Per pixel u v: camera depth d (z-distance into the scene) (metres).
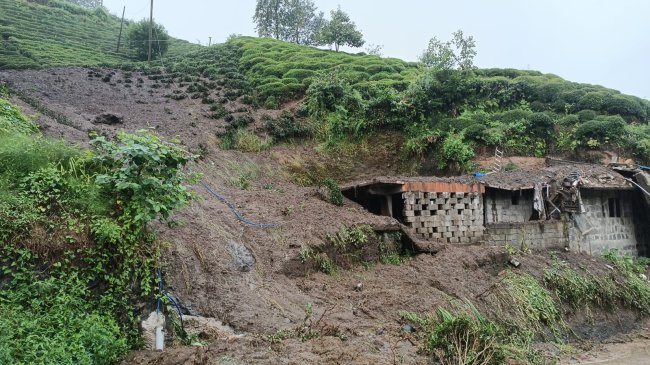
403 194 14.44
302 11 51.53
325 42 41.25
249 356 7.17
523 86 26.31
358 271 12.23
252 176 18.30
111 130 17.41
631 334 13.57
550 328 12.52
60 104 21.20
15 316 6.62
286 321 8.95
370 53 41.97
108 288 7.62
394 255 13.30
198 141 19.66
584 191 16.80
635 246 17.72
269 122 22.72
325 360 7.28
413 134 23.30
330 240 12.11
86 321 6.95
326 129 23.20
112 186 8.57
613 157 21.41
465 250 13.73
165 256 9.01
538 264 14.48
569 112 24.84
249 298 9.30
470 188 15.23
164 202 8.55
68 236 7.58
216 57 37.06
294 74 29.55
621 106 24.94
